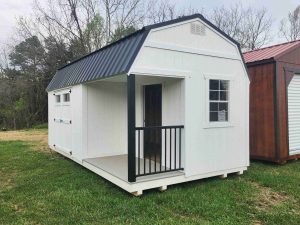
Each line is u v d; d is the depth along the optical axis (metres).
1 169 7.52
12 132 18.31
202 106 6.11
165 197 5.15
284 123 8.27
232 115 6.65
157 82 6.67
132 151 5.14
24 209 4.73
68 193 5.43
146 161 6.87
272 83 8.14
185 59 5.86
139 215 4.44
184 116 5.84
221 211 4.57
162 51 5.54
